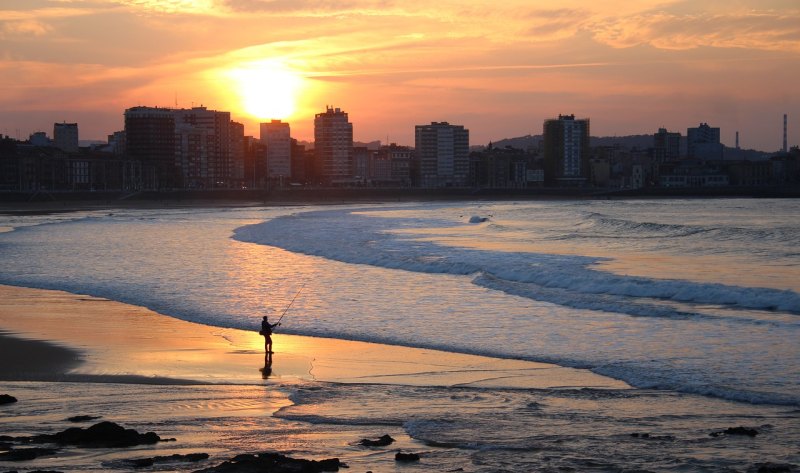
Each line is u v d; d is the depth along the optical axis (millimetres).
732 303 43625
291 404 24562
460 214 180625
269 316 42875
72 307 46844
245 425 22000
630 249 78562
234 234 110250
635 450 19359
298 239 96562
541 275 54969
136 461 18109
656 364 29734
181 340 36562
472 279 55781
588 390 26375
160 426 21781
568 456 18922
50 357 32656
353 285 54188
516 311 42562
